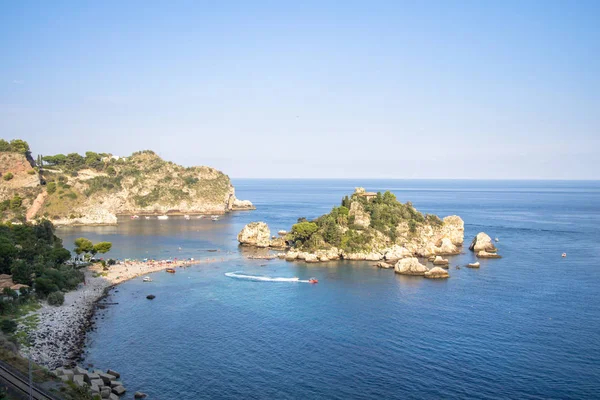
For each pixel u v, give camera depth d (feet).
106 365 314.55
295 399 276.00
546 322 401.90
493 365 319.47
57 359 316.40
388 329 387.34
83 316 407.03
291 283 547.90
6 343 302.66
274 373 307.78
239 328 389.19
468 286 529.45
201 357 330.54
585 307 442.91
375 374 306.96
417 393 283.38
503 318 413.18
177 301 468.34
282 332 380.37
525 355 335.06
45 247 591.78
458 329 386.52
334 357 332.60
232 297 483.51
